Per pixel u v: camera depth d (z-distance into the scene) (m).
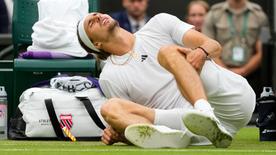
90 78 17.06
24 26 19.08
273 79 25.59
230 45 25.03
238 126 14.77
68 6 18.47
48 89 16.95
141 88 14.79
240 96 14.26
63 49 18.05
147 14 27.55
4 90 17.52
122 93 14.95
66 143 15.70
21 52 19.31
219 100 14.24
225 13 25.09
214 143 13.32
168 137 13.33
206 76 13.92
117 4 27.34
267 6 27.33
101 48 15.02
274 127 16.50
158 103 14.82
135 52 14.85
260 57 25.20
